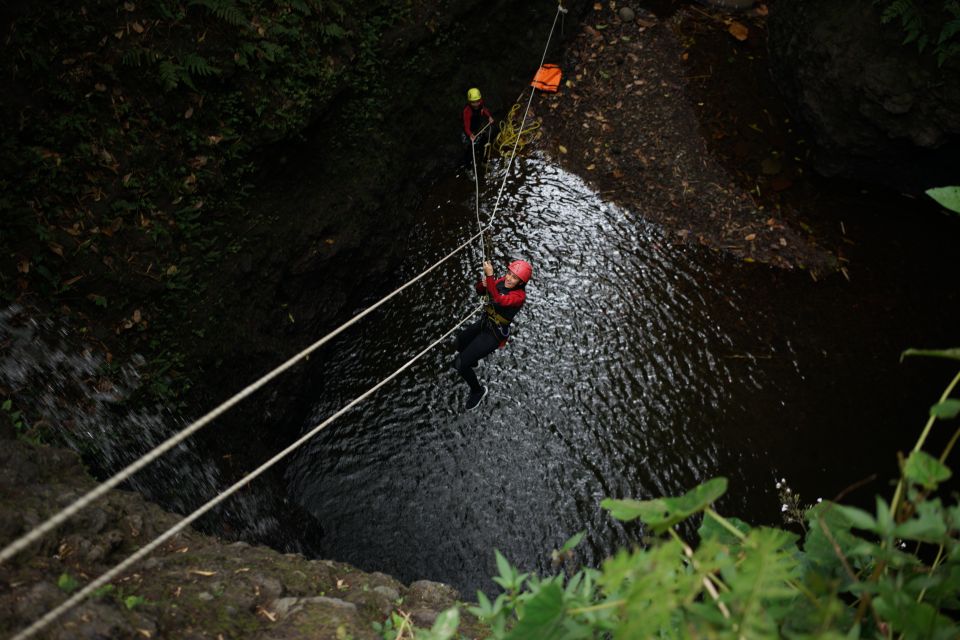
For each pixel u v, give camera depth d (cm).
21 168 622
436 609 418
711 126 1096
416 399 818
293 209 815
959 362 874
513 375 843
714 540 199
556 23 1136
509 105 1098
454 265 934
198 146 739
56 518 267
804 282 952
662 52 1159
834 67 1001
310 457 770
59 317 615
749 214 1020
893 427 823
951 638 195
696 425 816
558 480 769
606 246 972
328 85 838
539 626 214
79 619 308
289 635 345
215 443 673
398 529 728
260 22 791
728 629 186
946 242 1001
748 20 1194
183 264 702
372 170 888
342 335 860
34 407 549
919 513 202
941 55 917
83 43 672
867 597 205
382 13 933
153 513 473
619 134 1087
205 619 351
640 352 870
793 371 866
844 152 1030
